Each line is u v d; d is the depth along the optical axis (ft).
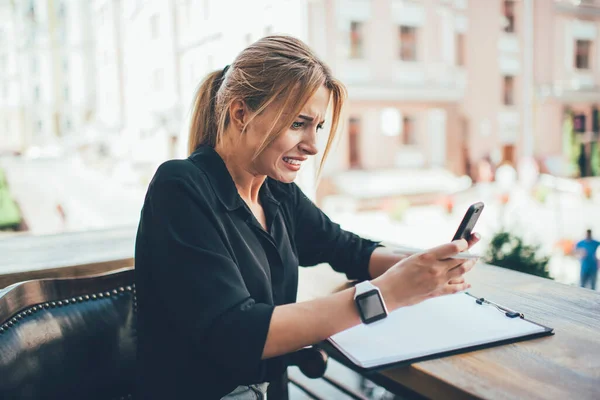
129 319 3.29
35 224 28.96
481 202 2.68
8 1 68.33
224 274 2.51
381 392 6.38
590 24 60.39
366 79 47.67
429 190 46.62
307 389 5.66
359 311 2.42
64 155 69.82
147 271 2.69
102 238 5.99
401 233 34.71
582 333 2.73
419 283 2.48
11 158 67.82
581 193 45.60
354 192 43.47
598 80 61.05
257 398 3.00
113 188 48.34
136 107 59.31
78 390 2.98
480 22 54.29
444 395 2.20
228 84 2.86
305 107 2.73
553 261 16.69
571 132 58.65
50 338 2.88
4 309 2.65
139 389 2.82
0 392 2.50
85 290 3.16
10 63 69.41
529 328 2.74
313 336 2.38
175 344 2.67
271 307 2.45
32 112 71.77
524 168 48.73
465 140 54.49
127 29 61.72
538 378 2.22
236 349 2.32
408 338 2.64
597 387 2.14
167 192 2.65
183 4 39.60
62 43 71.61
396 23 48.83
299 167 2.91
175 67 43.70
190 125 3.25
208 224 2.64
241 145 2.88
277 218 3.23
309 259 3.79
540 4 57.00
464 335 2.66
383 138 48.75
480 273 3.96
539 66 57.41
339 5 45.34
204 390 2.68
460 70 53.06
